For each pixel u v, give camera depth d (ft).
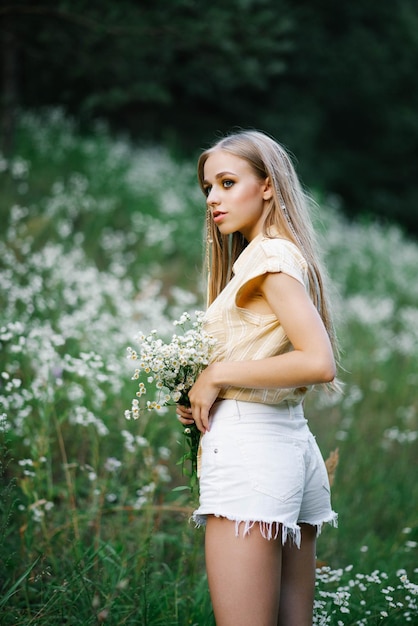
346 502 14.20
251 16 26.55
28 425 11.75
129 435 11.55
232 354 7.39
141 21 25.52
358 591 10.21
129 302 19.34
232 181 7.79
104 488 11.14
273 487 6.97
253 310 7.33
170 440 13.83
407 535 12.53
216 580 6.97
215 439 7.19
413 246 38.68
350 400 18.16
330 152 58.08
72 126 35.53
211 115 50.67
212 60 27.78
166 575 10.40
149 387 13.62
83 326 15.66
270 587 6.97
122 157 34.40
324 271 8.05
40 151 30.50
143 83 30.48
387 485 15.23
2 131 29.43
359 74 55.83
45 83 36.91
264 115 51.96
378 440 17.38
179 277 24.72
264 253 7.30
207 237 8.68
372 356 22.47
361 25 56.85
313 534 7.88
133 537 11.16
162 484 12.87
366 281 30.78
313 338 6.86
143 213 28.09
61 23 27.27
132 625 9.04
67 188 27.78
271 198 7.80
